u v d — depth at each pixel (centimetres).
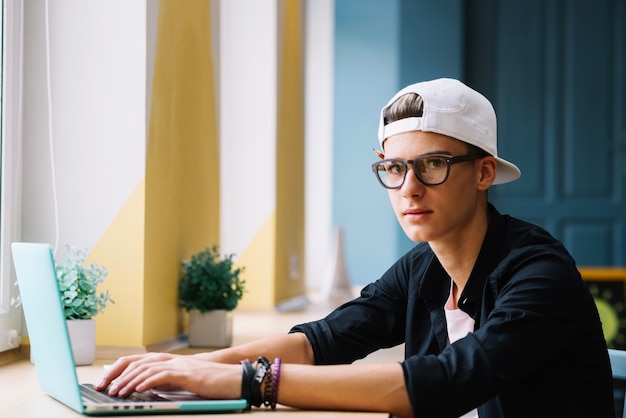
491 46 624
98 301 215
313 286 633
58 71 238
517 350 143
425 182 155
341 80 621
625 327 428
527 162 621
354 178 618
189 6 284
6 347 216
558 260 155
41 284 142
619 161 616
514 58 622
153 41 245
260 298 381
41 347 153
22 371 200
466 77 624
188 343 268
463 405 139
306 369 142
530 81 621
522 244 162
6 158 226
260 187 384
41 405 150
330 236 633
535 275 151
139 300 236
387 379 139
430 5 610
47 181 237
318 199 637
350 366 142
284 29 407
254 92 385
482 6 625
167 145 259
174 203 267
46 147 237
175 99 268
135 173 237
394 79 616
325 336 178
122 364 154
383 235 614
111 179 237
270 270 381
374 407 139
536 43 621
